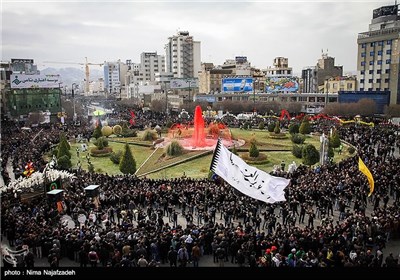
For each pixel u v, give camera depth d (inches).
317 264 695.7
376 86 3966.5
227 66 6909.5
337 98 4025.6
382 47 3863.2
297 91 4879.4
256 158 1900.8
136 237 809.5
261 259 721.0
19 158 1798.7
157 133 2758.4
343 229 864.9
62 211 1097.4
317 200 1164.5
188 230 871.7
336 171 1444.4
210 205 1128.8
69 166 1748.3
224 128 2822.3
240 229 864.9
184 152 2060.8
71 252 826.2
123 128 2827.3
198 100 4847.4
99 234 845.8
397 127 2623.0
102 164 1968.5
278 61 6619.1
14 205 1082.7
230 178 955.3
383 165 1464.1
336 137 2116.1
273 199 915.4
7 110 4097.0
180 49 6988.2
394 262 706.2
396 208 1036.5
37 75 4252.0
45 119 3663.9
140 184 1318.9
